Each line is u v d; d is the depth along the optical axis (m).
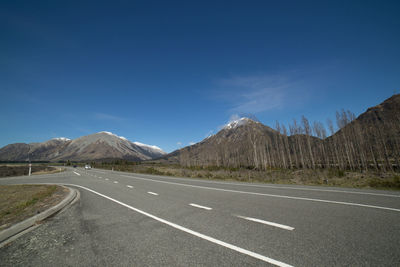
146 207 7.27
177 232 4.55
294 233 4.16
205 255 3.38
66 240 4.40
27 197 10.70
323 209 6.01
